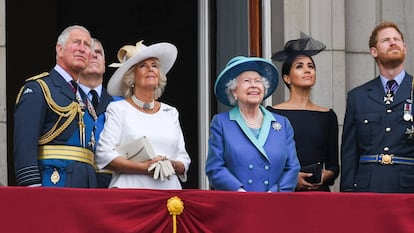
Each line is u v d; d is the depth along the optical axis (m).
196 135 46.62
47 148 32.66
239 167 33.72
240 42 41.88
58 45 33.44
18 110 32.53
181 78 47.28
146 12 49.50
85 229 30.38
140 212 30.73
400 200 31.88
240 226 31.25
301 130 37.34
